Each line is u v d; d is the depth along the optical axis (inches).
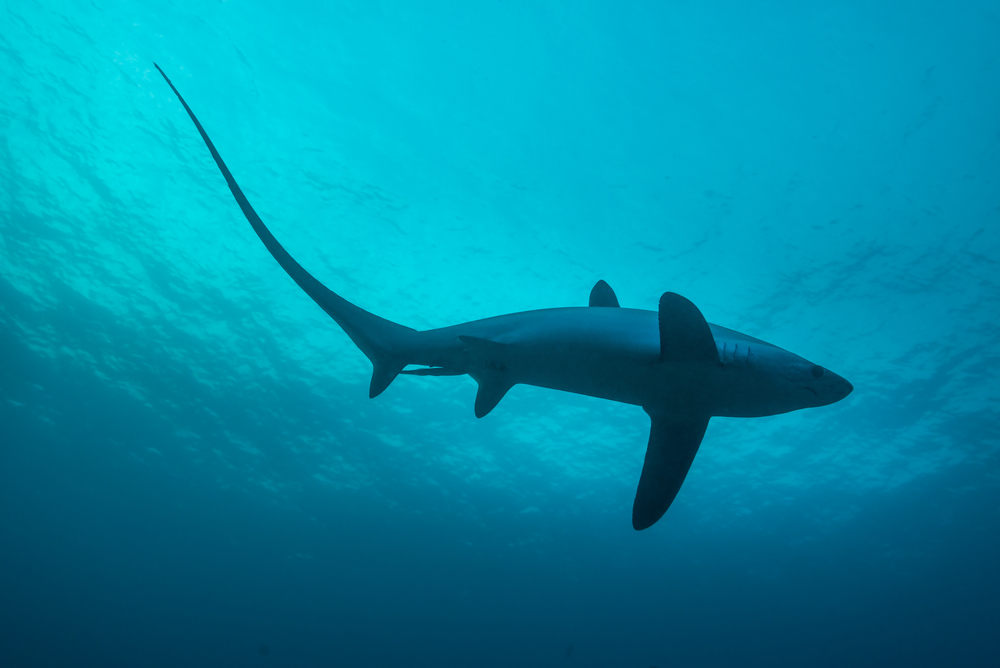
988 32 365.1
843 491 645.3
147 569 898.1
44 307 518.9
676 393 84.4
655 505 87.6
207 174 423.5
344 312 100.0
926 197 424.8
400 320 492.1
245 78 386.9
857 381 517.0
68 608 1032.2
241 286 482.9
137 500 751.7
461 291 474.6
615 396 87.5
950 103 393.1
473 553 752.3
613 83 394.3
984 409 534.0
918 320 474.0
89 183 434.6
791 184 426.0
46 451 692.7
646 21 370.0
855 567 769.6
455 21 370.0
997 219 425.1
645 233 444.8
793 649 892.0
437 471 638.5
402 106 401.7
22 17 363.6
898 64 382.6
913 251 443.5
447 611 858.8
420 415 569.9
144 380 573.3
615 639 879.7
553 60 386.3
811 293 463.5
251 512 737.0
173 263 472.1
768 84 392.2
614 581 792.9
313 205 435.5
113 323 523.8
